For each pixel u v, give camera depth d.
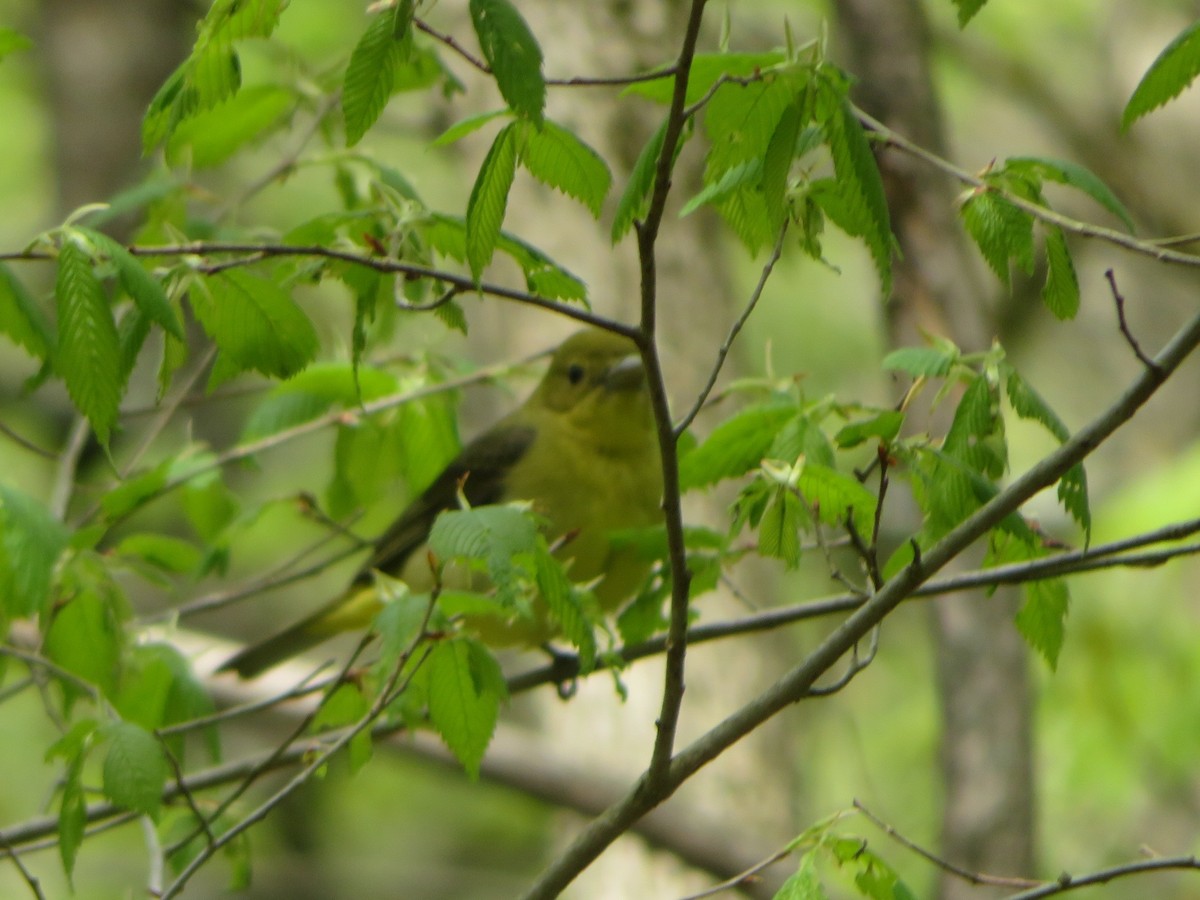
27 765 19.25
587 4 12.55
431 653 6.68
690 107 5.46
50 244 5.66
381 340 9.03
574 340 10.84
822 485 6.52
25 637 9.70
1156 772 15.23
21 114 22.34
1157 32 16.86
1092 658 15.02
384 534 11.22
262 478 20.66
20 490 7.15
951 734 11.91
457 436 9.48
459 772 12.70
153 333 13.65
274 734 14.98
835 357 22.03
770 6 18.48
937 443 7.01
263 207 18.95
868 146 5.50
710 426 12.65
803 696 6.06
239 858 8.25
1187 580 15.14
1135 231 7.02
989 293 16.00
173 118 5.52
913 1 11.41
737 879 5.89
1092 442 5.85
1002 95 18.27
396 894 21.62
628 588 10.31
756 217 6.25
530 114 4.86
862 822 17.30
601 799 12.53
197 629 20.19
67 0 19.05
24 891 17.30
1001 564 7.00
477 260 5.33
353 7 19.58
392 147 19.53
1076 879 5.86
